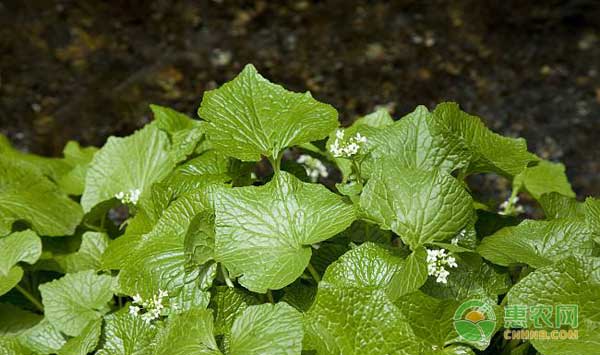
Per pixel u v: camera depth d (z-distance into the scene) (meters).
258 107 1.24
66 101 2.99
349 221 1.16
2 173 1.47
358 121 1.45
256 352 1.09
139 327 1.22
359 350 1.12
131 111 2.92
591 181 2.57
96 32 3.25
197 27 3.25
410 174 1.17
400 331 1.11
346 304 1.12
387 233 1.26
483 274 1.19
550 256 1.20
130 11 3.32
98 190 1.45
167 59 3.12
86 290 1.30
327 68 3.05
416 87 2.96
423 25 3.21
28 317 1.38
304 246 1.16
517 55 3.07
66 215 1.46
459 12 3.23
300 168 1.33
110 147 1.46
